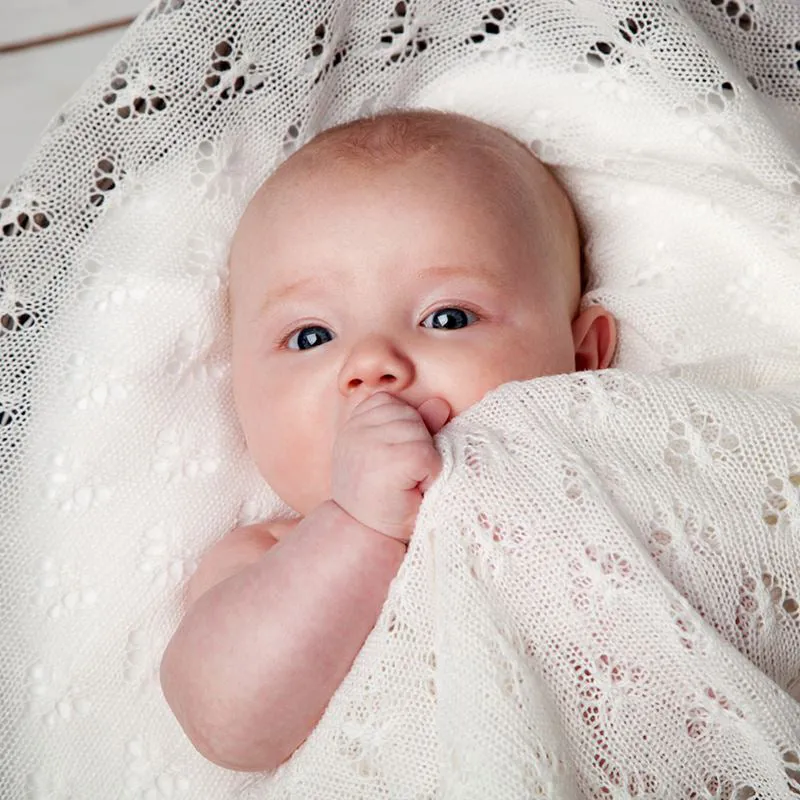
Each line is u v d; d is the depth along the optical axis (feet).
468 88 5.54
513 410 4.27
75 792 4.97
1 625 5.02
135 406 5.23
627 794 3.78
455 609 3.84
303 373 4.73
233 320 5.25
